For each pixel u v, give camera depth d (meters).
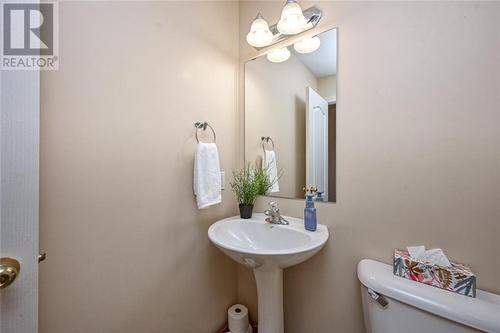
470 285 0.67
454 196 0.77
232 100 1.42
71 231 0.79
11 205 0.50
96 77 0.83
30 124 0.52
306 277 1.14
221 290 1.36
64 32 0.76
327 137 1.08
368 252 0.96
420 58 0.84
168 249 1.08
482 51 0.73
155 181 1.02
